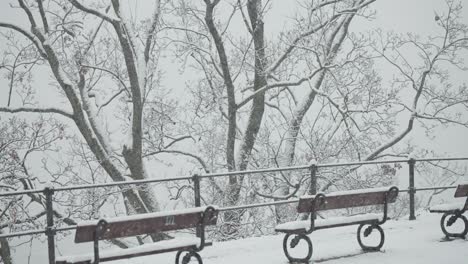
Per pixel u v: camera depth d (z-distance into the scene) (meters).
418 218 11.73
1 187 14.33
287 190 17.25
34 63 17.03
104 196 15.39
